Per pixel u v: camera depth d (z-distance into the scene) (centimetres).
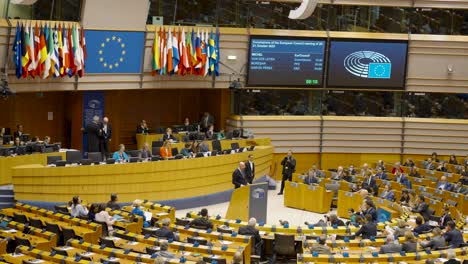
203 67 3014
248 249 1830
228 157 2738
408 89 3322
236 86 3080
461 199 2567
